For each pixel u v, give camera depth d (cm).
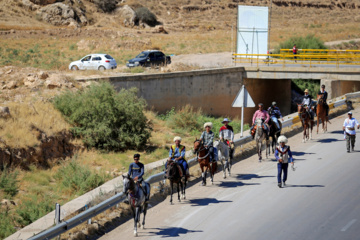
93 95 4178
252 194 2519
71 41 10175
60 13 12244
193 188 2717
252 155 3541
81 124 4112
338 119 4772
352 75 6138
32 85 4616
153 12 14725
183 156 2445
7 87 4556
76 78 5059
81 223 2048
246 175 2953
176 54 9250
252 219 2122
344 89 6875
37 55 7994
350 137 3419
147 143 4259
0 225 2348
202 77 6012
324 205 2277
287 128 4325
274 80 7494
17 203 2719
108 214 2242
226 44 10738
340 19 17462
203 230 2014
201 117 5366
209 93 6153
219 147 2822
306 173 2911
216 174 3020
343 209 2206
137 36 11469
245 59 7206
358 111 5109
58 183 3123
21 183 2997
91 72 5638
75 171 3244
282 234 1923
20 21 11556
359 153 3369
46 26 11688
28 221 2433
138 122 4134
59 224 1855
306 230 1959
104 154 3812
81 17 12631
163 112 5512
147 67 6644
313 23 16325
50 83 4622
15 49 8475
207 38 11825
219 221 2119
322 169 2984
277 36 12762
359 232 1916
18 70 4928
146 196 2041
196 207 2344
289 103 7962
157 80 5394
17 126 3497
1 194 2744
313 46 9719
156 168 2989
